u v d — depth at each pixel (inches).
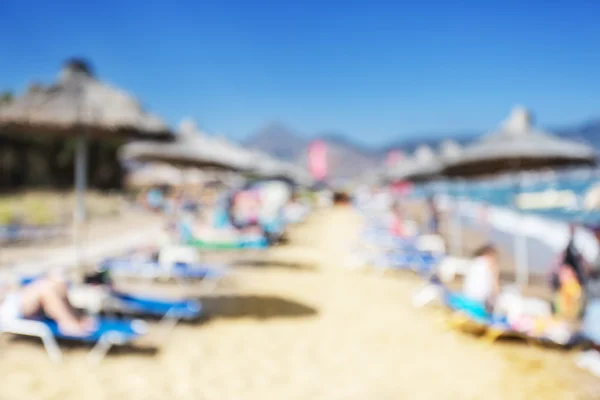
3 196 1077.1
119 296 213.5
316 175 1857.8
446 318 249.8
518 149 280.8
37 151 1374.3
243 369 177.8
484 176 407.8
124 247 492.4
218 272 307.1
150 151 320.2
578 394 162.7
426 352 201.2
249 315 248.5
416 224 770.8
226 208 529.0
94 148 1457.9
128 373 169.3
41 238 540.1
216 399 152.2
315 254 479.5
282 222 719.7
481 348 207.2
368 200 1483.8
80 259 225.1
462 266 352.8
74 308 186.1
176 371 173.2
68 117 191.3
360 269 398.6
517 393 162.7
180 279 333.4
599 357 188.1
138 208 1021.2
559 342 207.5
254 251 484.7
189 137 365.4
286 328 228.7
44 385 156.3
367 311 264.1
